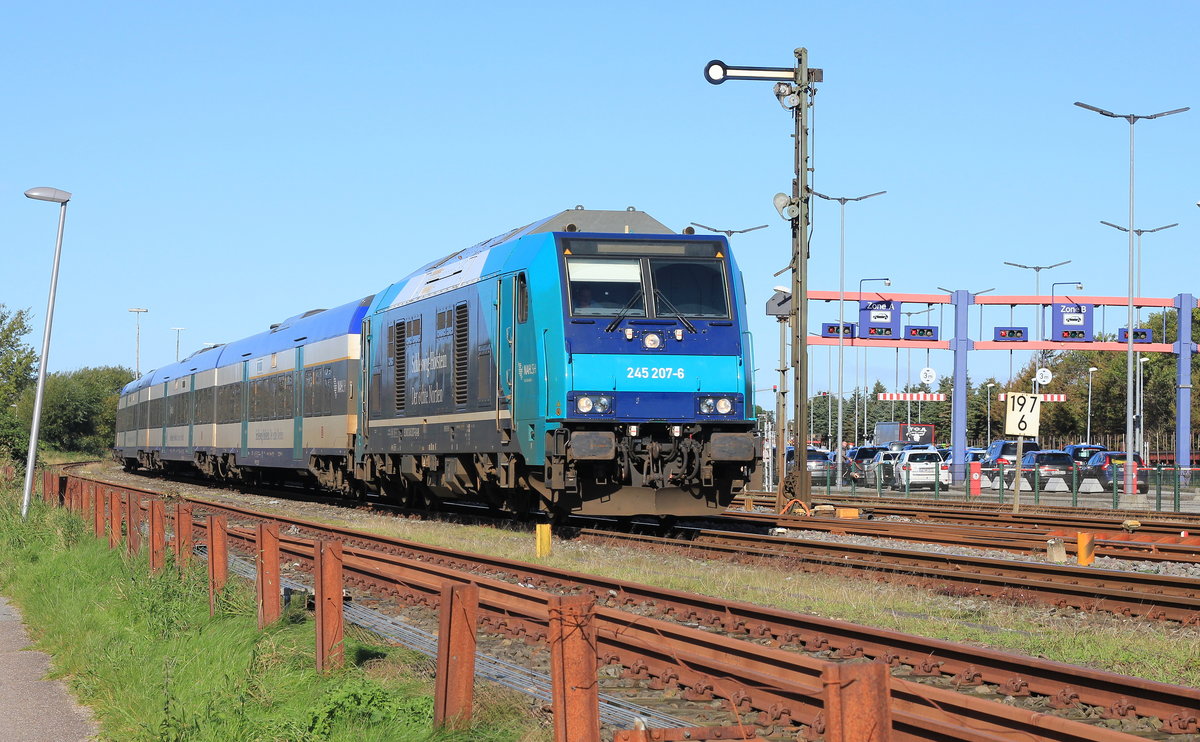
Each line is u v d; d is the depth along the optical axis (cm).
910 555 1580
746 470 1941
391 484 2792
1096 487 4234
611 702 788
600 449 1803
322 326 3088
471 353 2112
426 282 2419
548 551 1706
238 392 3878
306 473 3519
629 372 1844
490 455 2094
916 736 631
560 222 1972
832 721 442
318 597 895
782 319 2739
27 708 884
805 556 1575
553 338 1834
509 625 1073
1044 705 768
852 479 4325
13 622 1286
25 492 2378
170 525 2005
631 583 1231
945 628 1104
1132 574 1323
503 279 1984
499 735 727
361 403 2736
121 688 895
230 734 741
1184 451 5747
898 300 5884
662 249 1911
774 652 798
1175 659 953
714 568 1550
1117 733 587
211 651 969
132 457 5875
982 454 6147
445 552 1606
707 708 783
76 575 1473
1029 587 1261
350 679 837
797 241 2561
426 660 931
